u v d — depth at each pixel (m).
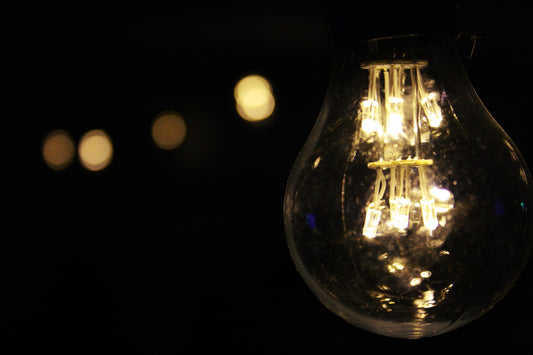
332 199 0.27
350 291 0.27
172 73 0.58
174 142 0.64
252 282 0.55
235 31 0.51
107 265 0.63
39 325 0.59
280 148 0.60
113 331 0.57
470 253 0.26
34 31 0.53
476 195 0.26
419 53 0.27
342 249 0.27
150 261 0.63
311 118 0.57
